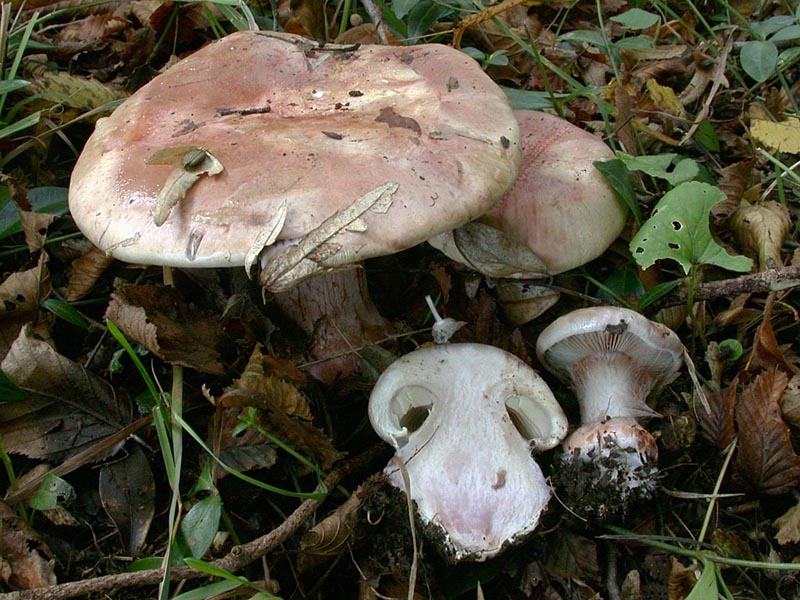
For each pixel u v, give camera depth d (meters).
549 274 0.26
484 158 0.21
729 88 0.36
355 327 0.26
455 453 0.21
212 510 0.20
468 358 0.22
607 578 0.21
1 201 0.27
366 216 0.18
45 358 0.23
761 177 0.32
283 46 0.25
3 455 0.21
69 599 0.20
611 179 0.27
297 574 0.21
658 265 0.28
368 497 0.21
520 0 0.32
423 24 0.34
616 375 0.23
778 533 0.21
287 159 0.20
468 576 0.21
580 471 0.22
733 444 0.23
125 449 0.23
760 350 0.25
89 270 0.27
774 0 0.41
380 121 0.21
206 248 0.18
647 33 0.40
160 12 0.35
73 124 0.31
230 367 0.24
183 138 0.21
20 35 0.35
